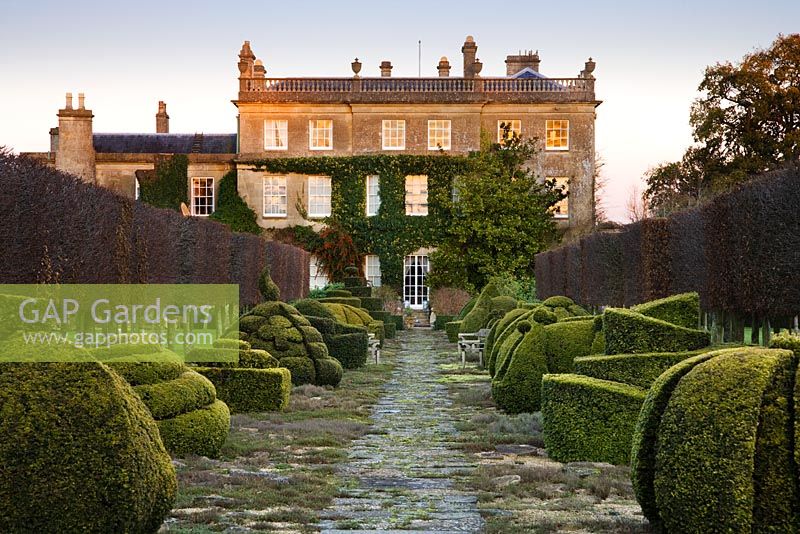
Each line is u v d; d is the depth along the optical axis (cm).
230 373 1631
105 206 1781
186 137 5588
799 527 670
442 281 4881
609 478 1027
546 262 4197
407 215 5172
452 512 903
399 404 1905
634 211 5419
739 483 677
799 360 716
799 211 1581
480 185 4822
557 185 5225
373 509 916
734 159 4834
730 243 1772
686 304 1272
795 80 4812
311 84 5288
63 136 5100
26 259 1559
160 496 718
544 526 815
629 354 1211
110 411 685
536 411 1622
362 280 4688
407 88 5266
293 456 1223
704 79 4988
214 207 5319
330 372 2097
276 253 3641
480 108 5231
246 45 5291
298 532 802
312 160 5197
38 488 661
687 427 719
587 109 5225
